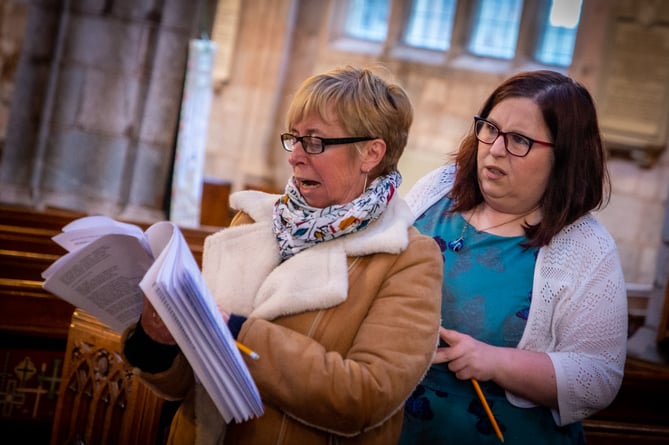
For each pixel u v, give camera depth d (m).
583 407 2.36
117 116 7.29
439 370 2.43
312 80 2.02
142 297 2.00
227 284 2.06
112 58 7.24
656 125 11.40
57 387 3.30
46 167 7.32
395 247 2.00
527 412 2.40
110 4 7.22
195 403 1.99
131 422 2.62
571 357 2.36
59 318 3.43
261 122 14.02
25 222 5.01
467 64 13.66
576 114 2.44
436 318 2.00
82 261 1.89
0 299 3.38
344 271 2.00
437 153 13.67
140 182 7.34
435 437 2.40
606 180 2.58
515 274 2.45
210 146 14.25
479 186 2.58
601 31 11.92
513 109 2.44
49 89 7.29
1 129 10.51
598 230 2.51
